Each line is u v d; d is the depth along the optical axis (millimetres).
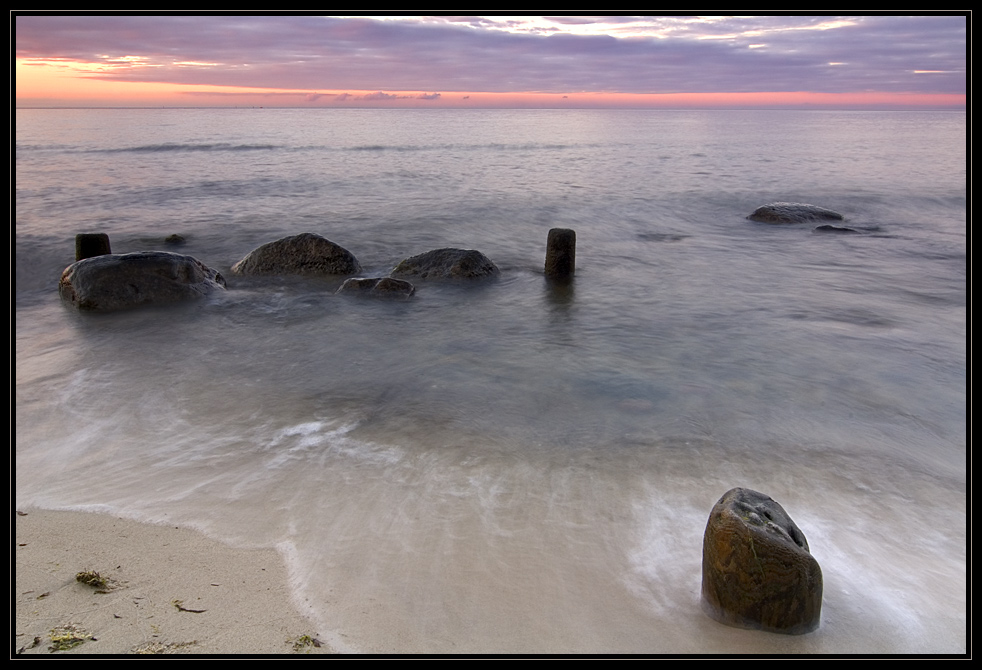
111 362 9188
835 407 7945
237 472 6129
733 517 4238
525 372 9039
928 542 5191
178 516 5344
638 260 16906
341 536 5078
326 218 22000
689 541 5105
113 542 4934
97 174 32750
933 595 4535
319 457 6457
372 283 13016
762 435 7137
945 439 7133
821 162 43688
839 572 4777
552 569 4715
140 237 18781
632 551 4961
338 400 7973
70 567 4578
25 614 4031
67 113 173875
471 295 13211
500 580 4574
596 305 12570
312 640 3914
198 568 4621
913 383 8734
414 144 59500
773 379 8836
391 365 9234
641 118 183625
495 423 7355
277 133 73062
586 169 39000
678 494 5816
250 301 12391
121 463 6309
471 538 5074
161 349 9766
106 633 3881
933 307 12570
